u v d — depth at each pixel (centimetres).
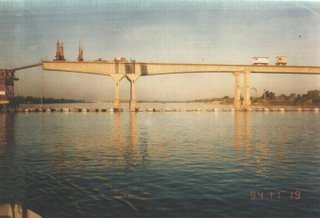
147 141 3806
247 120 7338
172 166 2358
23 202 1578
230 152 2997
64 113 9806
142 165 2397
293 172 2152
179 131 4978
